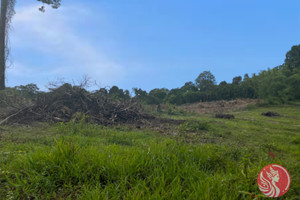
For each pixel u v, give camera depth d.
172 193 2.83
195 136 8.23
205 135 8.73
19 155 3.96
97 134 8.01
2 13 16.72
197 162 4.13
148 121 12.49
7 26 16.89
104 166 3.52
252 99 33.72
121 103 13.62
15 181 3.24
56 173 3.33
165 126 11.11
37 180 3.12
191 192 2.96
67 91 12.88
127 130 9.66
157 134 8.86
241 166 3.98
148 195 2.74
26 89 16.11
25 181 3.07
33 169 3.40
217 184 3.05
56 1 18.95
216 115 16.66
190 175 3.38
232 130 10.66
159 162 3.72
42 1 18.73
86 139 6.54
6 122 9.90
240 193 2.97
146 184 3.20
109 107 13.02
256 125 13.02
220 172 3.93
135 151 4.22
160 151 4.14
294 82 31.14
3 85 16.61
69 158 3.56
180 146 4.46
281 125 13.19
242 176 3.38
